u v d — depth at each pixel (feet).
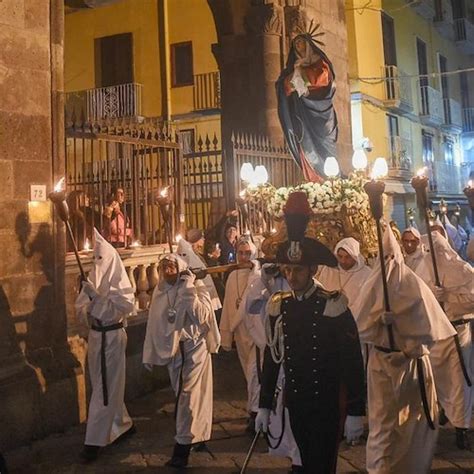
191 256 21.54
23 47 20.61
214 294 22.02
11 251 19.99
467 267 18.54
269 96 38.75
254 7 38.91
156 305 18.13
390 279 14.75
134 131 25.89
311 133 39.37
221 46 40.22
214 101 63.82
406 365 14.71
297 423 12.30
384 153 67.51
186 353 17.87
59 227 21.45
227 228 31.53
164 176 27.35
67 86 69.26
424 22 82.38
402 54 74.18
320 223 26.14
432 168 82.12
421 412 14.84
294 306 12.51
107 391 18.37
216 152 34.65
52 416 20.35
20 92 20.48
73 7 36.01
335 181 26.63
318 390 12.16
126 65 66.74
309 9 41.01
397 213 68.49
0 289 19.60
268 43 38.75
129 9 66.69
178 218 27.91
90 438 18.01
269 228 33.86
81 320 18.75
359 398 12.09
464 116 95.66
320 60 40.16
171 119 65.26
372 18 66.13
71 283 22.17
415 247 20.89
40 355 20.58
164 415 22.13
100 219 24.16
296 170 38.22
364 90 63.46
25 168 20.54
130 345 24.25
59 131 21.65
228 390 24.79
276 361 12.59
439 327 14.71
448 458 17.31
